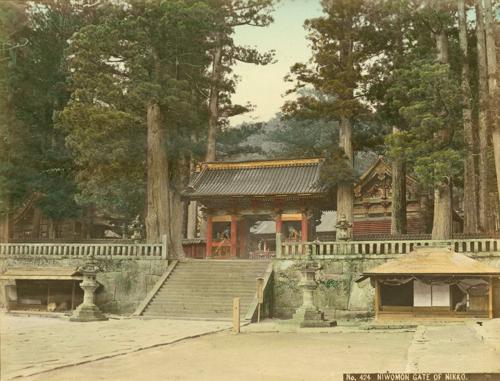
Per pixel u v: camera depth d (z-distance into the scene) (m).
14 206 40.72
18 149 39.81
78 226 52.12
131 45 37.81
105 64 38.78
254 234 57.53
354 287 31.83
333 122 53.69
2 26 37.41
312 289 28.03
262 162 45.91
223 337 22.58
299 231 47.28
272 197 42.53
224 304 31.95
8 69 38.22
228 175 45.75
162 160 39.50
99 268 34.56
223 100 45.34
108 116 36.84
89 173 39.81
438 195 34.06
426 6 35.59
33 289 35.25
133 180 41.34
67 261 36.50
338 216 39.75
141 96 37.16
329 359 15.91
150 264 35.97
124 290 35.75
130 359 16.19
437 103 32.84
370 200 48.28
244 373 13.61
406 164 42.34
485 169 34.22
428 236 36.88
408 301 27.80
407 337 22.56
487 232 33.69
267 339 21.78
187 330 24.67
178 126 41.66
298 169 45.09
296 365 14.83
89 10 41.66
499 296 27.05
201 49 40.91
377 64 39.09
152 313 32.12
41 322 29.00
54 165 42.28
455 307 27.12
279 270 33.69
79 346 19.06
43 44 40.41
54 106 41.78
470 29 39.34
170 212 41.75
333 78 38.94
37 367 14.36
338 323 30.08
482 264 27.16
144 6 37.97
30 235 47.62
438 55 36.72
